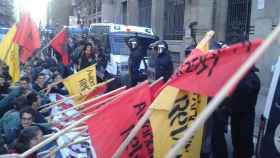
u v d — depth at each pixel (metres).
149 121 4.41
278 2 12.96
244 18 16.95
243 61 3.58
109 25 17.70
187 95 4.38
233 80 2.80
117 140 4.36
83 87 9.00
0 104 7.63
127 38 14.87
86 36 18.00
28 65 11.10
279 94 5.35
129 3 30.61
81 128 5.15
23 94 7.49
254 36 14.05
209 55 3.70
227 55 3.64
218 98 2.80
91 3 48.31
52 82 10.02
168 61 11.01
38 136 5.34
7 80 8.95
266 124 5.46
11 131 6.37
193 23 19.00
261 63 12.65
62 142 5.67
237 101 6.57
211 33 4.46
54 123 6.80
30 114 6.24
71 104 8.42
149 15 27.69
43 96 8.73
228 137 7.91
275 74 5.48
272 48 12.28
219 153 6.60
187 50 10.27
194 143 4.69
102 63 14.04
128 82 13.13
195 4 19.48
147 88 4.47
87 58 13.16
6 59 9.71
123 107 4.38
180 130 4.42
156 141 4.36
